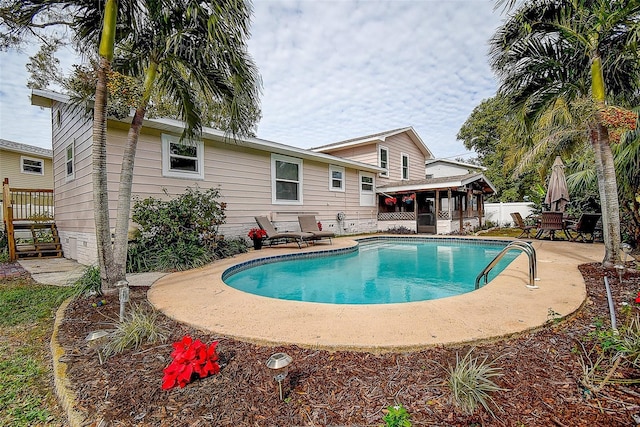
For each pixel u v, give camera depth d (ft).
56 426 5.69
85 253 22.29
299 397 5.72
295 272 21.72
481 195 50.60
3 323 10.60
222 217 24.70
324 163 39.68
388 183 51.70
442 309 10.08
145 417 5.31
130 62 15.58
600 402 5.36
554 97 18.06
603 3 14.23
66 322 9.84
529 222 46.11
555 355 7.04
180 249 19.61
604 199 16.03
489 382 5.71
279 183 33.45
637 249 22.35
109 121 20.38
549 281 13.76
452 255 28.55
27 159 46.16
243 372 6.57
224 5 12.74
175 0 13.05
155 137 22.90
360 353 7.33
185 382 6.12
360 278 20.03
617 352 6.59
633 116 13.57
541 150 18.31
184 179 24.68
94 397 5.92
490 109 75.87
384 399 5.59
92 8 13.35
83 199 22.39
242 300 11.82
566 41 16.55
